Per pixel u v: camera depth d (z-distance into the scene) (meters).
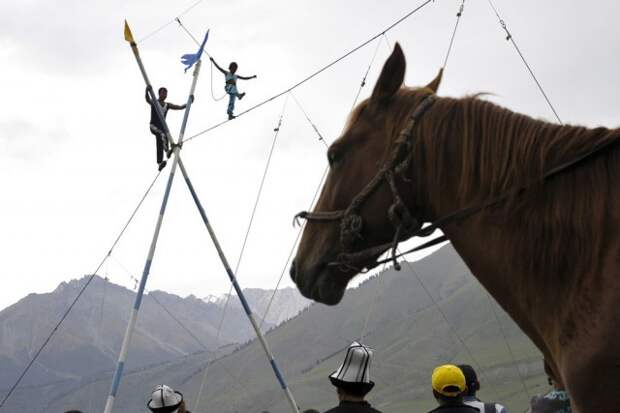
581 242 3.54
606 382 3.29
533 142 3.84
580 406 3.38
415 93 4.51
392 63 4.51
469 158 4.04
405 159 4.29
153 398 9.07
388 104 4.55
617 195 3.50
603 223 3.48
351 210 4.46
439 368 6.96
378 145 4.48
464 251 4.10
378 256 4.44
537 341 3.82
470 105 4.19
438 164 4.18
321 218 4.65
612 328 3.30
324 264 4.61
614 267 3.39
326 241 4.62
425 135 4.25
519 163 3.83
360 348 6.73
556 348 3.60
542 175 3.72
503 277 3.87
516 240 3.77
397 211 4.30
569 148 3.71
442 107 4.29
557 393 5.82
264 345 12.39
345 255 4.50
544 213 3.69
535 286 3.70
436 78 4.89
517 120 3.99
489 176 3.96
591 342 3.37
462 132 4.13
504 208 3.84
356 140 4.57
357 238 4.45
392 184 4.31
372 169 4.46
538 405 5.91
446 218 4.11
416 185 4.29
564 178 3.70
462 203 4.07
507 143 3.93
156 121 14.56
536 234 3.69
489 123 4.05
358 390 6.62
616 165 3.58
